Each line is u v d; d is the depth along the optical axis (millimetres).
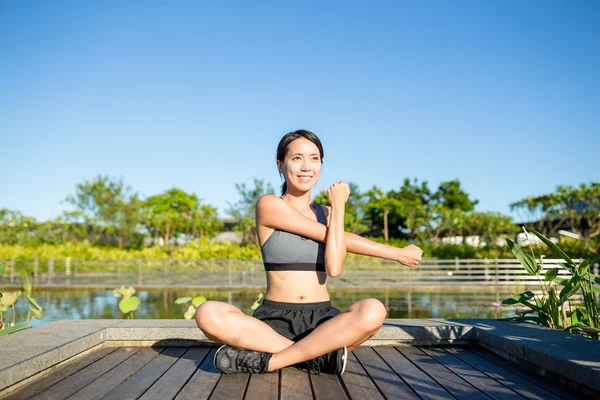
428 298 10367
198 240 26562
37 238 23422
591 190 20281
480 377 2318
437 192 32594
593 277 2996
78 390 2102
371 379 2291
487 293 11672
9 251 18562
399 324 3176
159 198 31922
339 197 2385
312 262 2393
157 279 14000
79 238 24188
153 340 3055
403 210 27422
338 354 2219
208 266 16766
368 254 2467
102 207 23156
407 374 2379
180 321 3301
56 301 9391
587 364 1979
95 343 2893
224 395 2029
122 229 23531
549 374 2277
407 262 2494
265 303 2438
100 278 14094
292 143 2533
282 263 2391
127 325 3107
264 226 2447
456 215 25516
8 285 11961
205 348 3016
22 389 2111
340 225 2340
